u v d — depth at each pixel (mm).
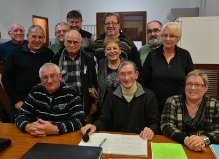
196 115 1671
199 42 3072
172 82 2127
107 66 2369
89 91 2373
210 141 1467
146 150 1387
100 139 1533
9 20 4945
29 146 1461
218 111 1656
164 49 2189
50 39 6035
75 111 1840
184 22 3061
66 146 1341
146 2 5930
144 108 1896
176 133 1546
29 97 1918
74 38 2303
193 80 1621
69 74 2354
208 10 4402
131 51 2645
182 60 2154
